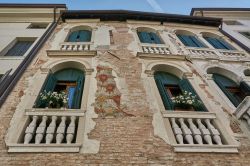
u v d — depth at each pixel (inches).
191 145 230.4
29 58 355.3
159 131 246.5
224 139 250.1
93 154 216.8
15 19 562.6
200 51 443.2
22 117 248.2
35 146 215.6
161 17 553.0
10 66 376.5
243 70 389.4
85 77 324.2
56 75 342.0
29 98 278.5
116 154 218.2
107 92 296.4
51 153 213.6
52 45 414.0
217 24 585.3
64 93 291.6
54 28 495.5
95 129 242.8
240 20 686.5
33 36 489.4
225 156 227.8
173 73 367.9
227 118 277.6
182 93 328.8
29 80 311.7
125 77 327.9
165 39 474.6
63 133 231.6
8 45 450.6
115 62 360.8
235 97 351.6
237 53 455.2
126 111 268.7
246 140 251.1
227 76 382.9
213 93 322.3
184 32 540.7
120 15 540.4
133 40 443.5
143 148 226.2
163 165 211.8
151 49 424.5
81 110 261.0
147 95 297.3
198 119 265.6
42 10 577.9
